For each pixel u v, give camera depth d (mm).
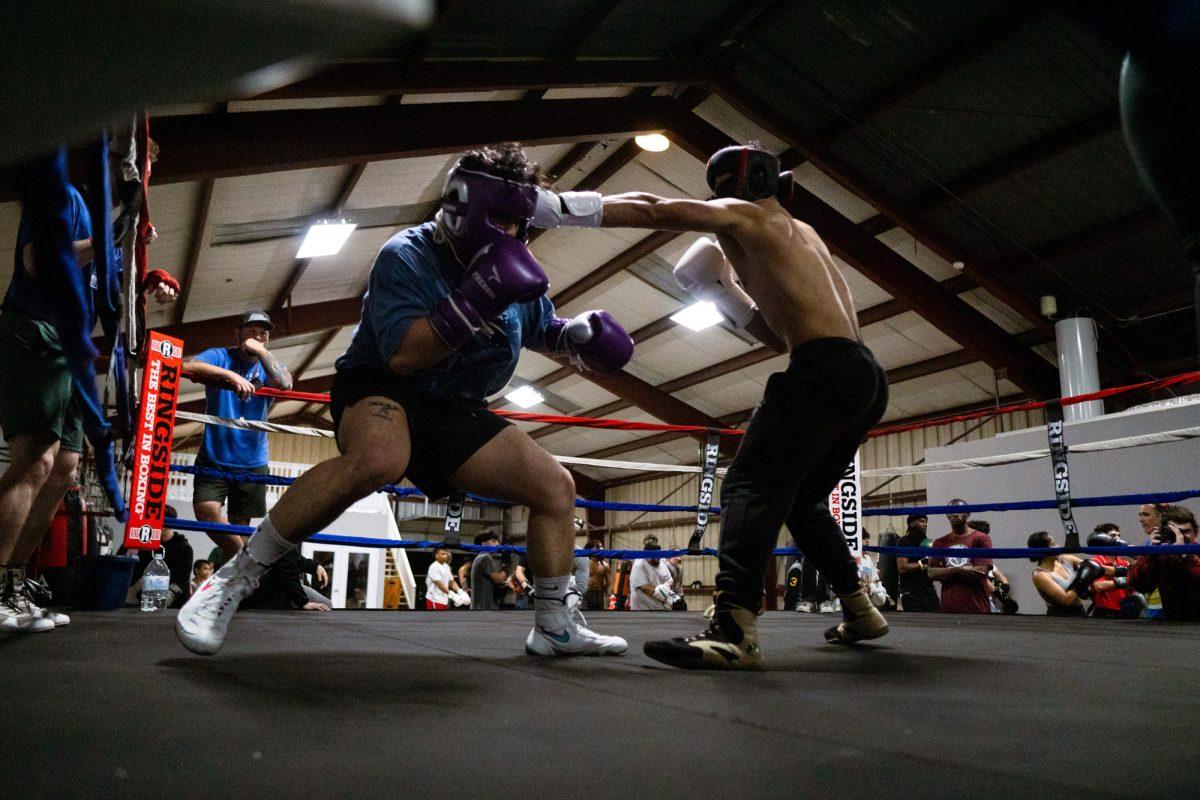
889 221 9594
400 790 679
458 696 1187
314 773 727
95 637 1981
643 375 14148
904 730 984
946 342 10891
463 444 1724
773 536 1748
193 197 7355
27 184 509
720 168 1943
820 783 725
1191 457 7074
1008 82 7441
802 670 1641
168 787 672
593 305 12438
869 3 7254
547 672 1502
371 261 10719
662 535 16531
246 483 3846
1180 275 8633
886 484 12961
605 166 9852
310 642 2008
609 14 7137
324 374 15930
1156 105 553
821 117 8711
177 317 10375
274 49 195
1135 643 2342
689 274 2146
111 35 183
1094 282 9141
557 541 1805
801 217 9617
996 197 8609
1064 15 521
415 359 1505
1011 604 6688
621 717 1044
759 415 1830
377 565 10961
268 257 9422
